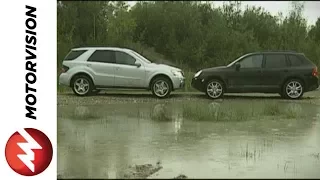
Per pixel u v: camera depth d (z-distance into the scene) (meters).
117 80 24.52
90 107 19.33
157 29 45.75
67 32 38.84
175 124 15.15
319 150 11.35
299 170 9.51
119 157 10.48
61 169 9.44
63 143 11.88
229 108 18.00
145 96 24.86
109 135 13.08
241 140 12.55
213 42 41.00
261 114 17.34
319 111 18.31
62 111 17.66
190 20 45.12
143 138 12.70
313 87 24.30
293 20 34.56
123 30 42.69
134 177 8.92
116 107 19.58
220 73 24.31
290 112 17.22
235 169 9.57
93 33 40.19
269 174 9.20
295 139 12.73
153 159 10.34
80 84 24.53
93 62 24.62
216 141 12.38
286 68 24.30
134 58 24.66
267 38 39.28
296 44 30.91
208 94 24.30
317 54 26.81
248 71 24.38
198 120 15.98
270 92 24.44
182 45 42.28
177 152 11.05
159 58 43.19
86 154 10.70
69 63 24.62
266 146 11.78
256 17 41.66
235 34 40.25
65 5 43.09
